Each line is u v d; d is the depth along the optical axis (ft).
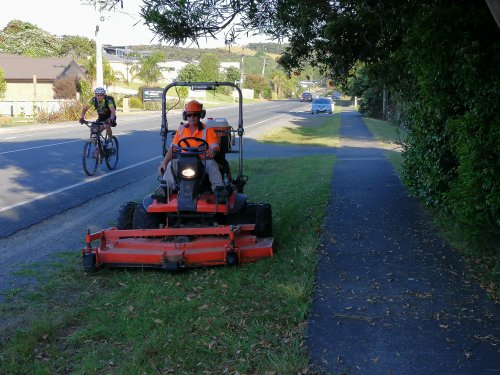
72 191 38.09
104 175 45.14
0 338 15.52
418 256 22.35
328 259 22.11
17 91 154.20
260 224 23.18
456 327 16.12
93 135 44.96
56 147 62.69
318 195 34.27
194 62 274.98
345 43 31.09
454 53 20.27
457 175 25.34
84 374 13.58
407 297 18.30
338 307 17.48
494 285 19.15
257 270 20.71
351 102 276.62
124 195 37.14
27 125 105.50
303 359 14.15
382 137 86.12
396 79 32.94
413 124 30.81
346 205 31.68
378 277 20.10
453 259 21.94
